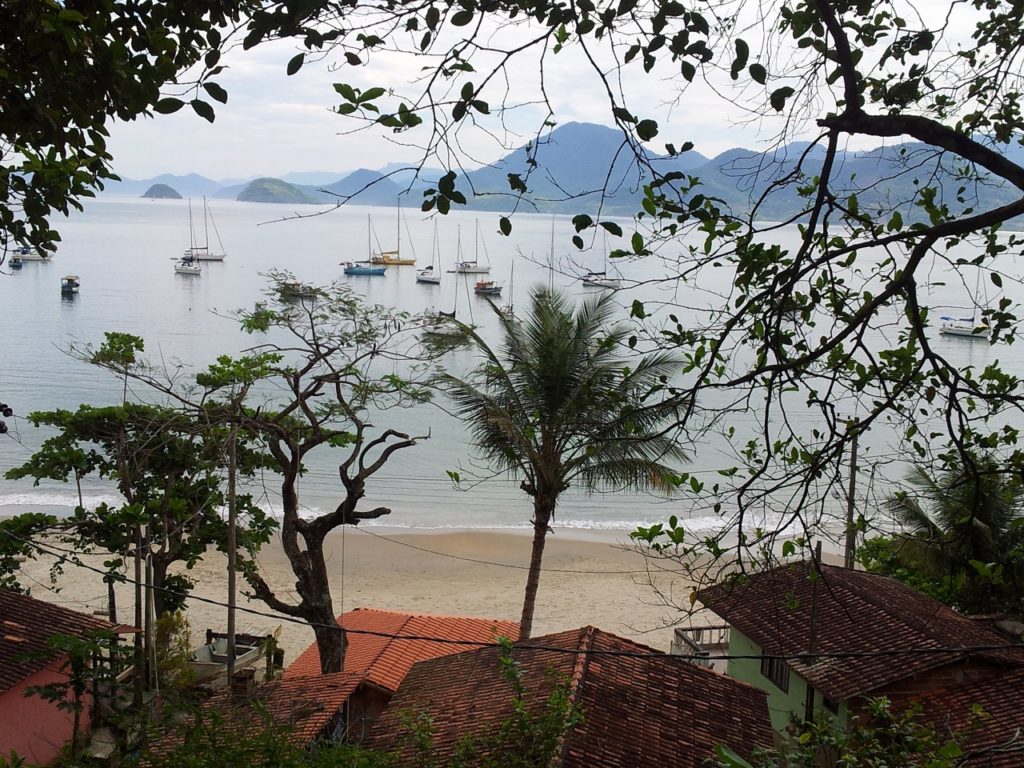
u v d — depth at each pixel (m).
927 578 23.08
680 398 6.45
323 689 17.23
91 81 6.84
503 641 11.25
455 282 139.38
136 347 24.09
